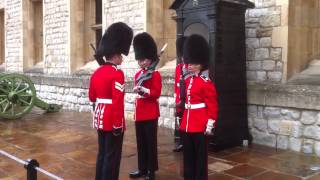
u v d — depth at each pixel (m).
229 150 4.80
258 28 5.08
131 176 3.92
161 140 5.45
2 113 7.00
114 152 3.43
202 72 3.61
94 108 3.57
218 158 4.48
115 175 3.46
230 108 4.85
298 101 4.63
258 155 4.59
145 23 6.68
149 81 3.77
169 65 6.60
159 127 6.38
